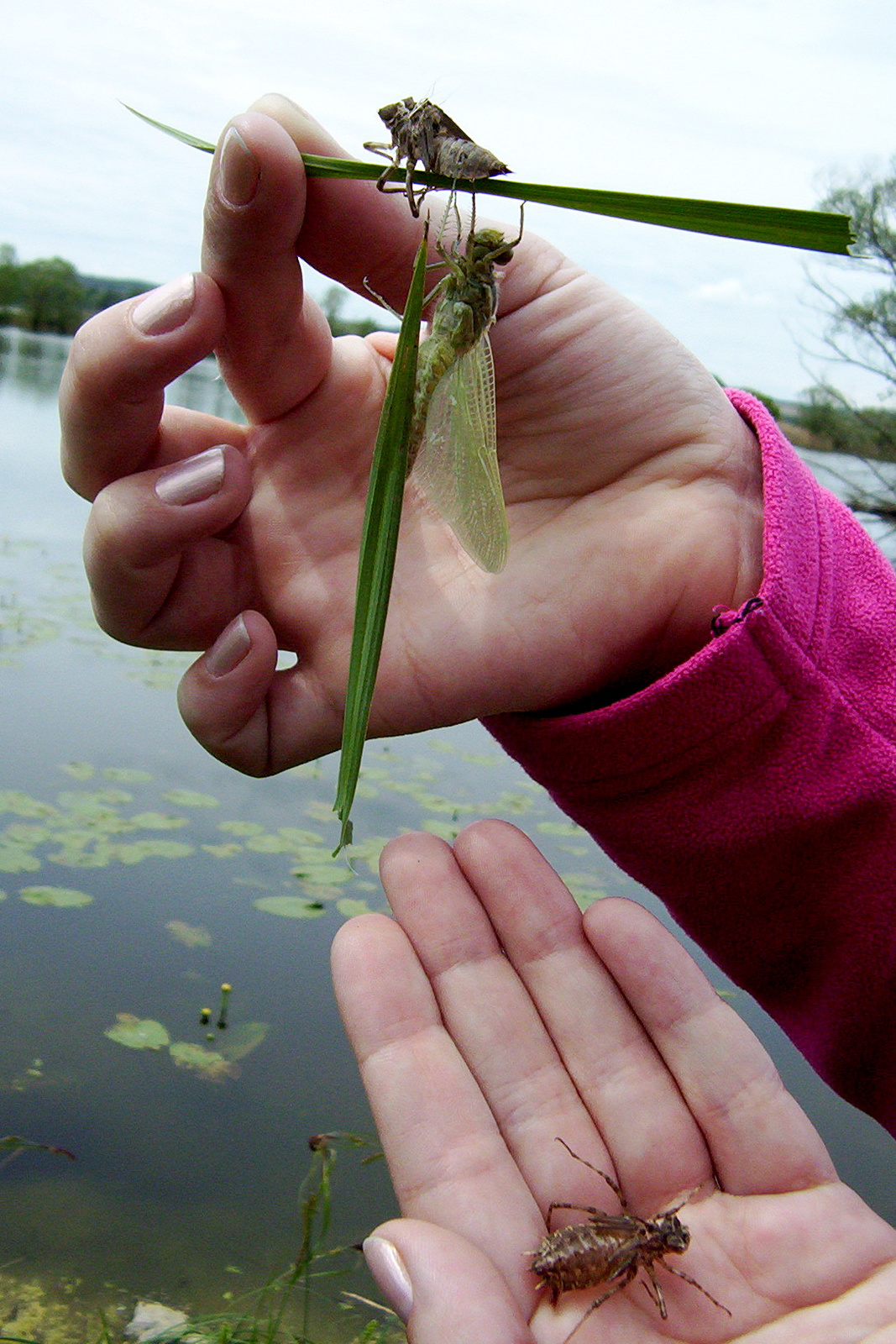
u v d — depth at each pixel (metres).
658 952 0.23
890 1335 0.19
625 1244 0.21
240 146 0.18
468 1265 0.19
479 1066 0.23
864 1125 0.41
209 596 0.23
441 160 0.18
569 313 0.23
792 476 0.24
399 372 0.18
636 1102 0.23
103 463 0.22
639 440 0.24
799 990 0.25
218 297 0.20
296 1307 0.31
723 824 0.23
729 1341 0.21
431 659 0.23
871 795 0.23
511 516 0.24
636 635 0.24
